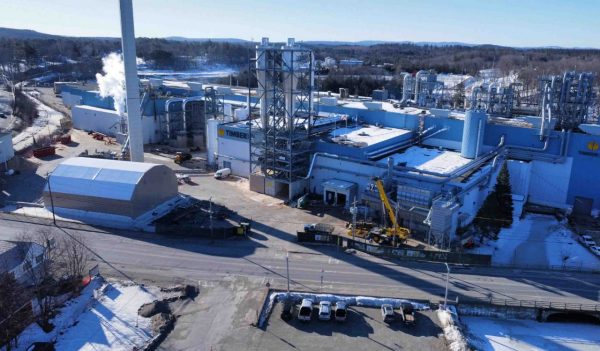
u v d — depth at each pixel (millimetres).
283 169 70062
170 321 40906
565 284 47969
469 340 39688
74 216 62531
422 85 94375
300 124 74062
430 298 44844
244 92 112812
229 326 40562
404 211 58906
